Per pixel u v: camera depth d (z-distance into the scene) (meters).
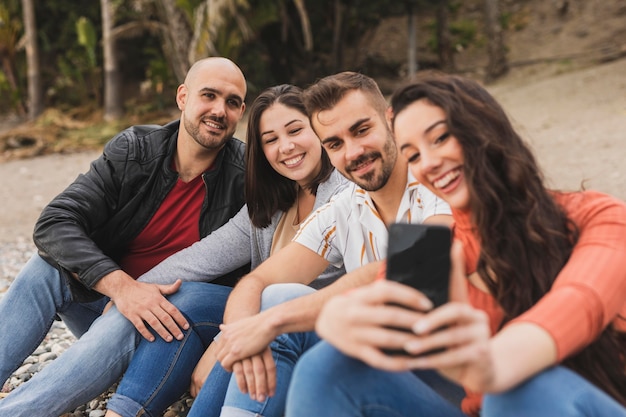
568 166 8.43
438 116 1.58
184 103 3.06
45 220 2.73
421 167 1.63
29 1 18.22
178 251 2.99
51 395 2.41
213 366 2.32
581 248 1.54
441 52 18.44
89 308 3.01
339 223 2.41
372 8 16.77
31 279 2.82
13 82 19.70
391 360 1.28
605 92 13.46
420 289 1.34
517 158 1.57
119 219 2.92
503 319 1.66
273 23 17.06
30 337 2.81
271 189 2.74
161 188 2.96
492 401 1.47
